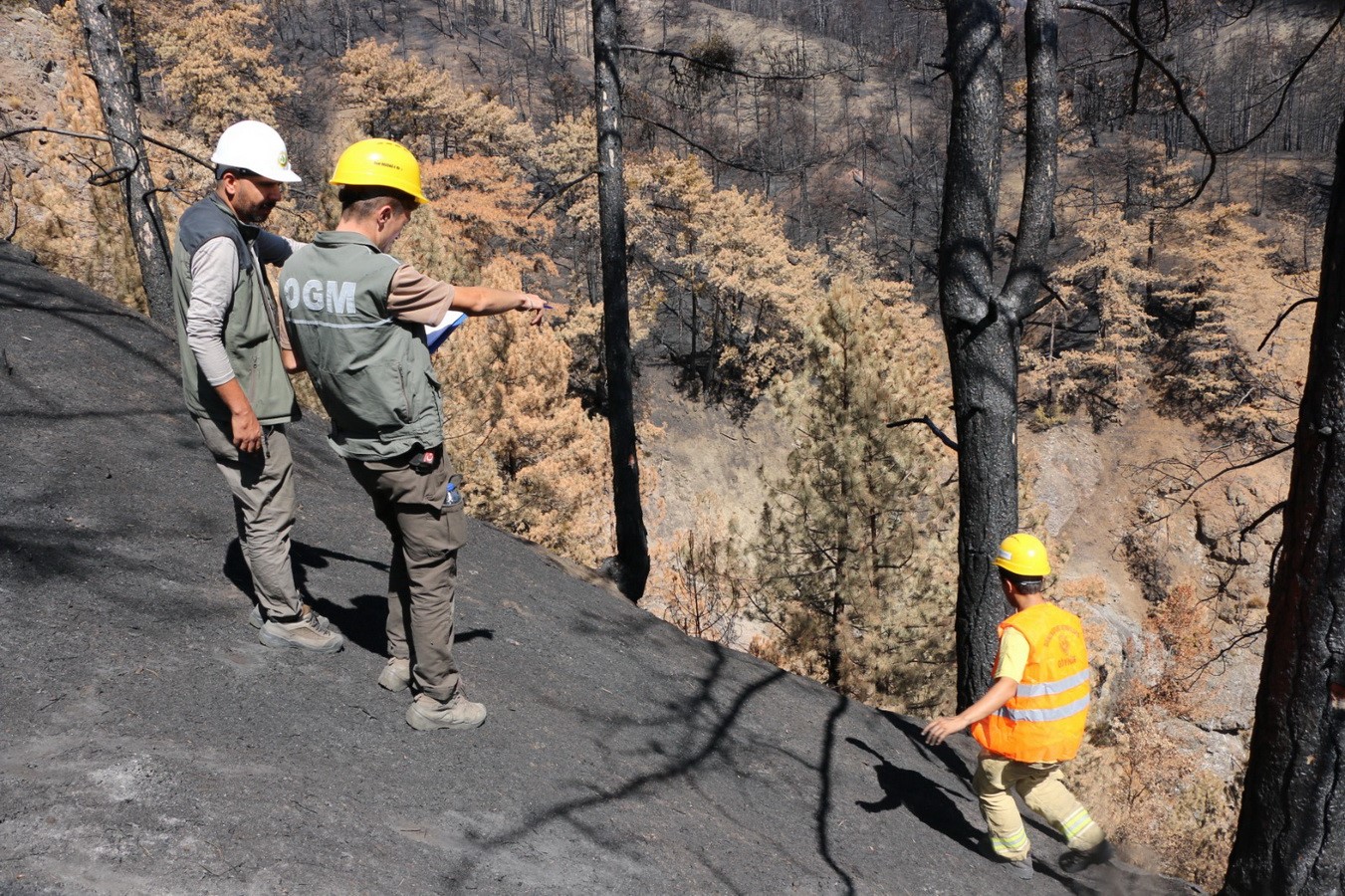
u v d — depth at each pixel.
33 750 2.46
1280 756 3.83
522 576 5.89
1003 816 3.98
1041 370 51.66
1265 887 3.92
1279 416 33.72
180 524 4.39
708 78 10.24
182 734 2.77
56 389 5.34
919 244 66.88
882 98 84.81
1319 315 3.68
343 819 2.63
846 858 3.71
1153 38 8.13
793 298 48.09
